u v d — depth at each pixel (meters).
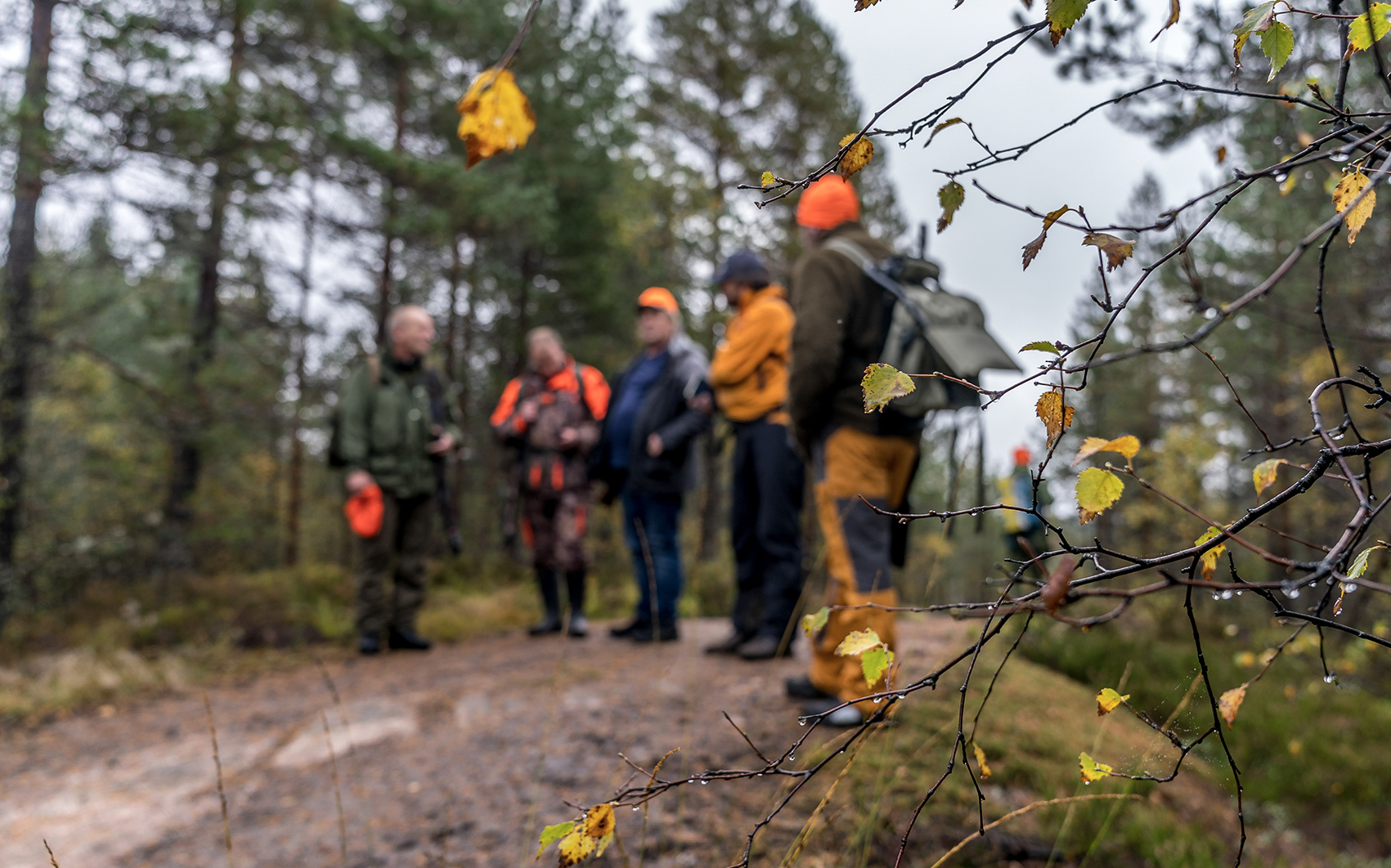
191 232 8.27
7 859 2.13
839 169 0.69
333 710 3.28
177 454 7.92
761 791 2.02
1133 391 14.95
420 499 4.62
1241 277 4.35
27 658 4.66
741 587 3.56
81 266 7.29
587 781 2.21
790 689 2.70
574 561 4.48
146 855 2.10
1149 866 1.92
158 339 8.13
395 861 1.91
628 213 14.34
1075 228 0.64
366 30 9.45
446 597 6.30
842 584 2.38
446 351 13.19
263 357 10.39
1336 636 4.53
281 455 13.69
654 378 4.29
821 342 2.29
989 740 2.34
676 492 4.00
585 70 11.93
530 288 13.00
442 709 3.12
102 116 6.21
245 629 5.04
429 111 11.43
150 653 4.58
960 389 2.11
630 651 3.86
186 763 2.79
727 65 14.29
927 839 1.81
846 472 2.35
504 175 10.80
